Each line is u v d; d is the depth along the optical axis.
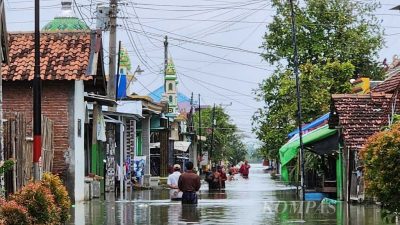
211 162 105.38
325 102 51.03
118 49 47.31
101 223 23.73
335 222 23.67
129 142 51.09
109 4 39.91
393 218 17.22
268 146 57.59
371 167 16.72
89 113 38.56
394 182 16.31
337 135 38.09
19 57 32.41
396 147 16.28
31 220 15.69
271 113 56.19
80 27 46.19
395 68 46.56
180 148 80.38
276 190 51.84
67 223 23.62
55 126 32.28
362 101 33.16
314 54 57.84
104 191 40.97
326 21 58.09
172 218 25.64
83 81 34.34
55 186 18.42
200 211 28.94
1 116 20.55
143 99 55.47
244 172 94.38
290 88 52.38
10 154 23.22
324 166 43.03
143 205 32.12
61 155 32.25
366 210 28.58
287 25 57.28
